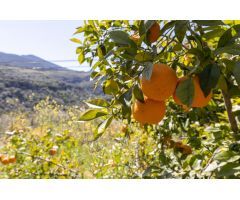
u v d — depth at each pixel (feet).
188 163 6.04
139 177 7.25
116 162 13.43
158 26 4.42
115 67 5.40
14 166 13.67
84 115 4.92
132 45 4.15
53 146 13.66
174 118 8.33
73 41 7.41
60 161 13.51
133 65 4.33
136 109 4.26
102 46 5.89
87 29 6.86
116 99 4.76
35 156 13.05
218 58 4.00
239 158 4.05
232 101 6.31
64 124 24.88
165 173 6.63
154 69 3.89
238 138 4.90
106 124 4.96
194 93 3.68
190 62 4.71
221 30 4.32
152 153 10.70
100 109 4.93
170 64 4.35
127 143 14.12
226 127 5.49
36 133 14.70
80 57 7.19
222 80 4.14
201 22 4.22
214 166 4.10
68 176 12.83
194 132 8.23
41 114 31.60
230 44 3.82
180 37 4.20
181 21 4.21
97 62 5.22
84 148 17.74
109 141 17.94
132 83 4.68
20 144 13.67
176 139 10.14
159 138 9.52
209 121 7.89
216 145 5.83
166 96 3.92
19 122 21.18
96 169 14.30
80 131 20.66
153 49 4.08
